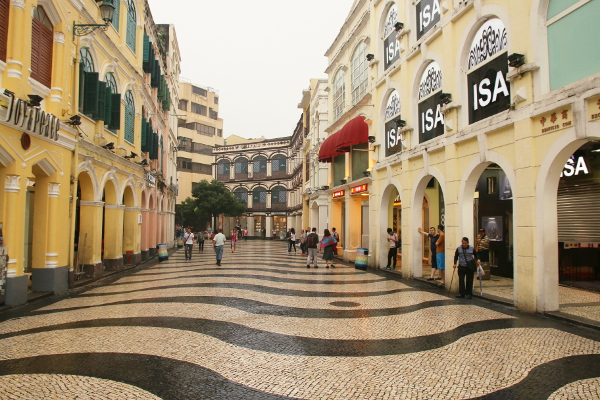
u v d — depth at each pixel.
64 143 10.70
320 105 27.39
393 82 15.41
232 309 8.53
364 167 19.08
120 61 15.56
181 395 4.27
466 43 10.55
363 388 4.47
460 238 10.62
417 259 13.34
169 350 5.75
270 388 4.47
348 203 20.56
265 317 7.82
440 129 12.10
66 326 7.10
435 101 12.43
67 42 10.87
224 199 49.66
